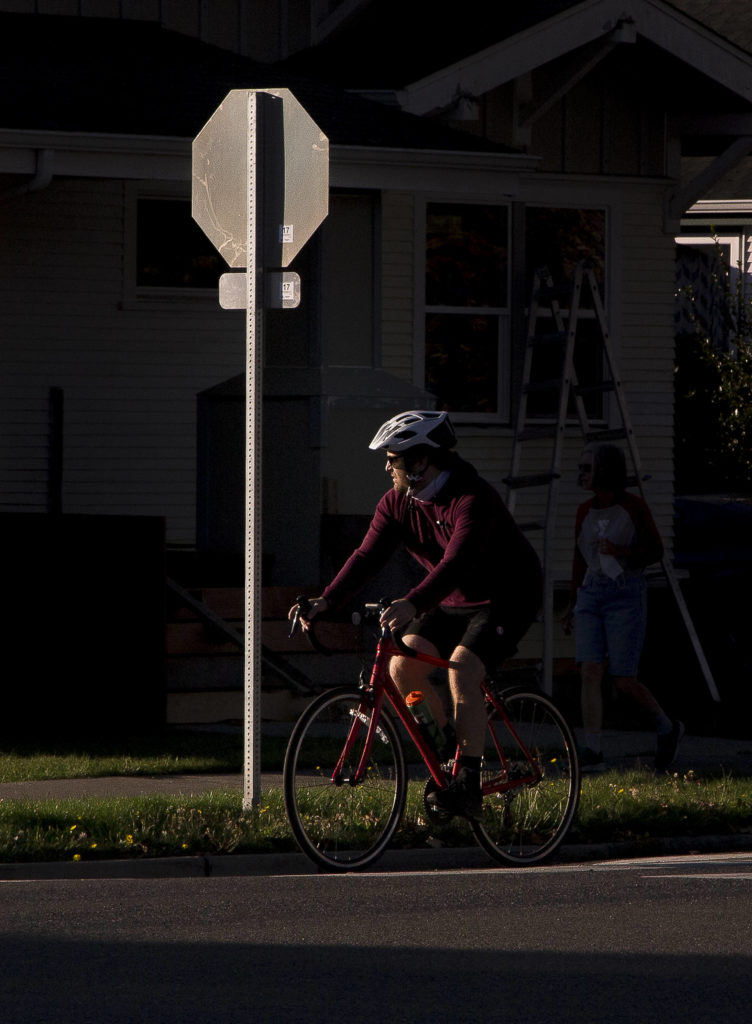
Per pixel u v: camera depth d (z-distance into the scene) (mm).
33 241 57906
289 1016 18469
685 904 24891
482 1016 18594
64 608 43594
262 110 31078
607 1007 19031
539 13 56844
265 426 50188
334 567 48312
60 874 27578
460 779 27562
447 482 27516
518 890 26000
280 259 31062
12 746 41125
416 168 49906
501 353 60562
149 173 47531
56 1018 18234
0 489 57656
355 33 66312
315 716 27500
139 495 59250
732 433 84000
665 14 57969
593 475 38219
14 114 46750
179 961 20906
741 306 87625
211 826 29844
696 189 62219
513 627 28062
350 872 27734
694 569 60500
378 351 51188
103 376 58812
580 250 61812
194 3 66250
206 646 46438
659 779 36250
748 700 54656
